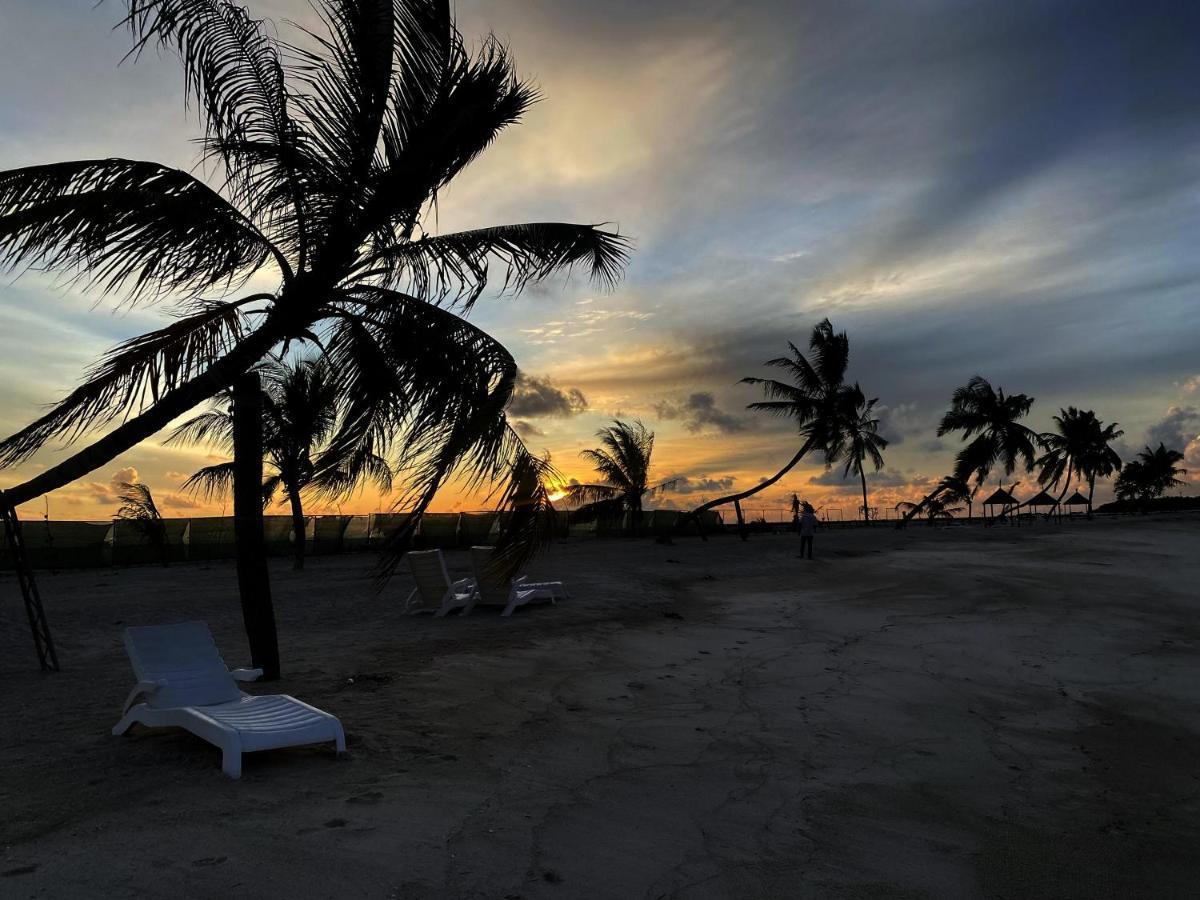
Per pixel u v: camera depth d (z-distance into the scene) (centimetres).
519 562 685
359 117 722
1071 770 564
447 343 758
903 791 508
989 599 1486
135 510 2573
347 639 1038
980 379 5103
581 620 1209
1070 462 6938
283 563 2659
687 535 4391
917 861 404
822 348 3744
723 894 352
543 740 582
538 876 355
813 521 2575
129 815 405
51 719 618
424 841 384
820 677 832
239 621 1231
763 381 3800
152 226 679
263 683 761
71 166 653
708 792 486
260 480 797
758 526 4675
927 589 1655
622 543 3500
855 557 2584
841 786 511
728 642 1040
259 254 778
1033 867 404
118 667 868
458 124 695
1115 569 2017
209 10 701
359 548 3203
